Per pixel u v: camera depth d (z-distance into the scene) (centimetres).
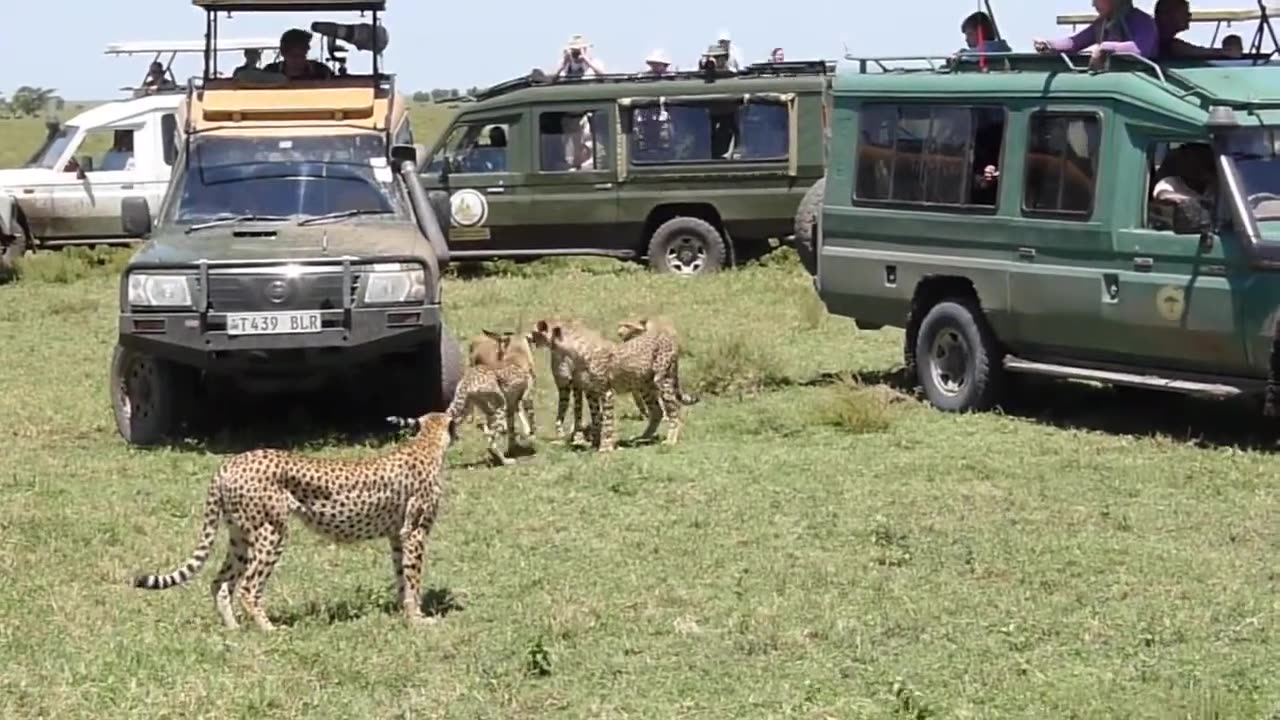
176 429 1222
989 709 655
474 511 996
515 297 1972
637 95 2200
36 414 1330
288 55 1427
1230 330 1110
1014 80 1239
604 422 1173
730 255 2219
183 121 1335
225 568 770
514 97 2227
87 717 655
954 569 857
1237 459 1097
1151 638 742
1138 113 1157
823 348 1596
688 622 770
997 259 1255
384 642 743
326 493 750
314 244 1180
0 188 2347
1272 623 762
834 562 872
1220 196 1114
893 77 1337
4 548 917
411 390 1227
